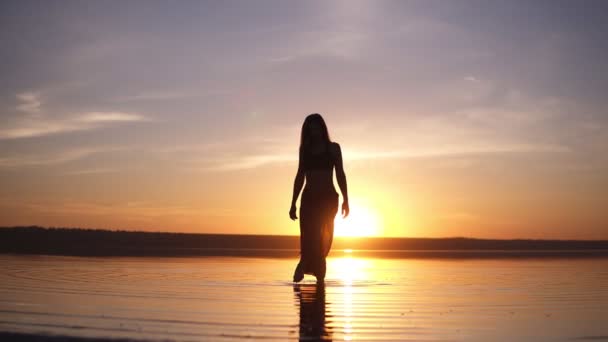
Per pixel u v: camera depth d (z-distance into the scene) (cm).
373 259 1387
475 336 367
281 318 423
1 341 339
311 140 776
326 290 613
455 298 553
